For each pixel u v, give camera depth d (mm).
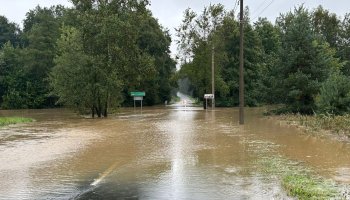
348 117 19891
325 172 9969
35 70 78188
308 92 30141
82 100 38562
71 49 38625
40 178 9922
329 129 19359
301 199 7359
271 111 33938
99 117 38812
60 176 10133
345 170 10219
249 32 62500
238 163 11438
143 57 45688
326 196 7527
